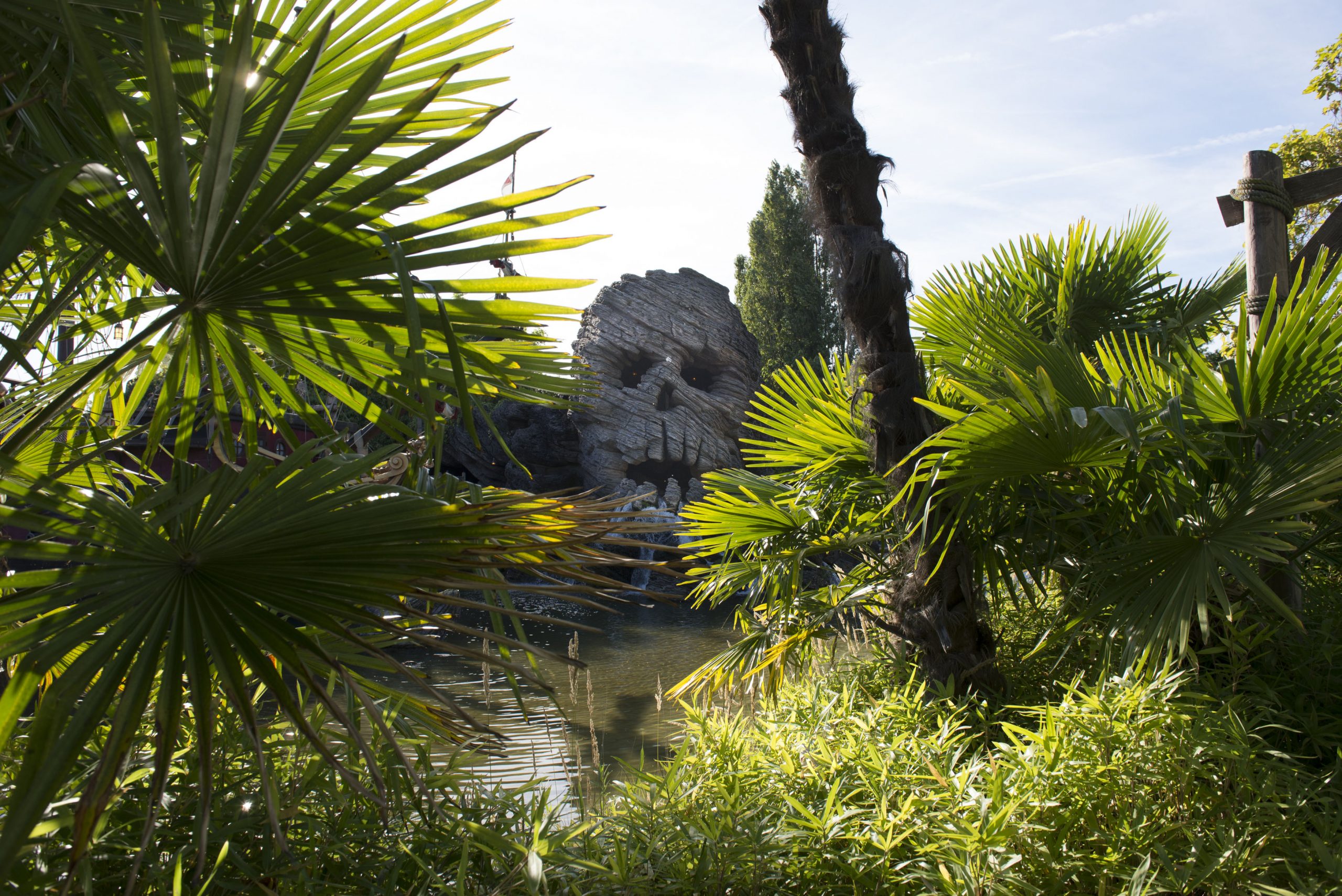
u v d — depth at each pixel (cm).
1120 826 216
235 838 196
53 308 174
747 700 455
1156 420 309
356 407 214
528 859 178
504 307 185
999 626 450
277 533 159
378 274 168
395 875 188
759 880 211
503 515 175
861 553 427
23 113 177
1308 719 282
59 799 170
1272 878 212
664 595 188
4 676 186
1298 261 411
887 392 376
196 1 176
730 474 446
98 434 216
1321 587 362
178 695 141
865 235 378
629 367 3175
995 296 492
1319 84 1238
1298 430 301
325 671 205
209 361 187
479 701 854
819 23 394
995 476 326
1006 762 243
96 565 143
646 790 251
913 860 215
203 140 190
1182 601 277
